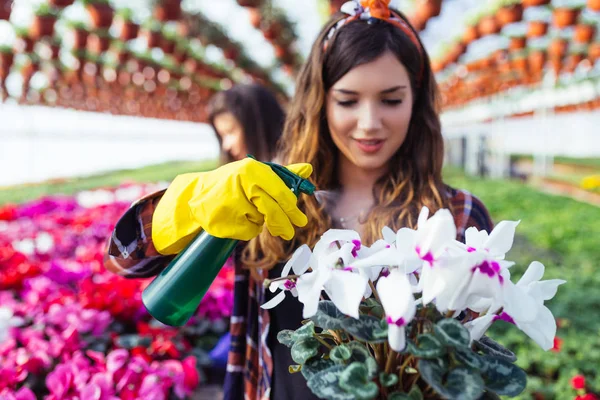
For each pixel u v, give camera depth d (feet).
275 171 2.99
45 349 6.70
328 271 2.28
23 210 18.39
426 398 2.39
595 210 33.81
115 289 8.44
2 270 10.21
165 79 29.94
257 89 8.11
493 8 18.20
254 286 4.50
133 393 5.98
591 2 16.51
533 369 9.41
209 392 7.60
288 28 17.04
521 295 2.21
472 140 75.25
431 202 4.25
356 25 4.05
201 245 3.04
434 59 28.45
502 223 2.36
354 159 4.25
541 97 53.62
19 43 17.74
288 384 4.02
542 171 58.95
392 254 2.25
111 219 16.26
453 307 2.16
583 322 11.81
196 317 8.84
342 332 2.66
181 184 3.35
